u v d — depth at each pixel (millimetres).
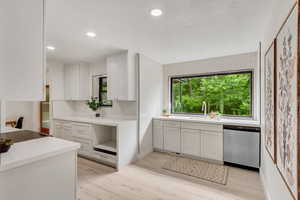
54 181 1293
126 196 2096
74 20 1943
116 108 3904
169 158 3426
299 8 823
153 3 1608
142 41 2668
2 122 2896
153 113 3922
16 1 1124
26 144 1431
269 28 1825
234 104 3582
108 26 2115
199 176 2621
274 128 1416
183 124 3463
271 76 1549
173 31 2273
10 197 1051
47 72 4375
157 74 4102
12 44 1104
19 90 1145
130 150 3174
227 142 2984
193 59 3814
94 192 2180
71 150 1402
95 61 4062
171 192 2186
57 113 4230
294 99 918
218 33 2355
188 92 4160
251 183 2408
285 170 1093
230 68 3479
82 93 4191
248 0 1560
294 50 917
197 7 1680
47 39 2549
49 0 1528
